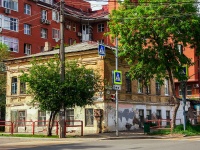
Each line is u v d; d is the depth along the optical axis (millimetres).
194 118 42906
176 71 28875
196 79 57094
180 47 29656
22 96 37500
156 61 28547
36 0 59375
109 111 32219
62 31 26109
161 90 40531
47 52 38656
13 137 26578
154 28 26578
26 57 37062
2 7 53281
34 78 26031
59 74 26406
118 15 28406
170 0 27031
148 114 37812
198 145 17500
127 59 29734
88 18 68875
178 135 27406
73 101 25984
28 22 57750
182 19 26906
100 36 68938
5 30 53375
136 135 27609
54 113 27953
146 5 28109
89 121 32625
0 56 42344
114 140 23297
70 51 34125
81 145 19250
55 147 18375
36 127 35906
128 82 35625
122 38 28016
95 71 31359
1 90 41000
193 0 27188
